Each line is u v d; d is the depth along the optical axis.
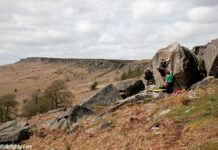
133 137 18.08
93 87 172.12
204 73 26.34
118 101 26.94
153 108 22.12
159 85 28.03
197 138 15.23
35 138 24.81
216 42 24.83
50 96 111.44
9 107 118.06
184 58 25.56
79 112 26.00
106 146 18.64
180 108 19.75
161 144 15.94
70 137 22.62
